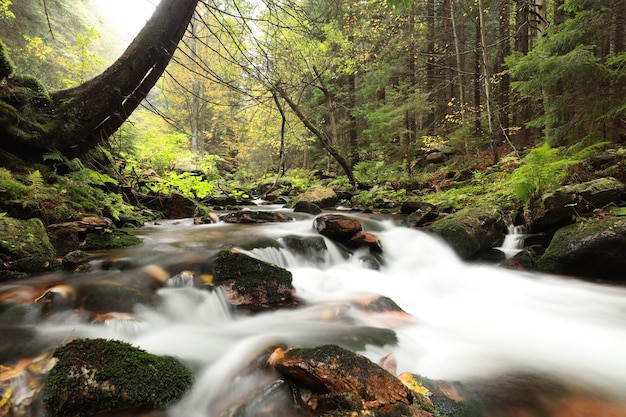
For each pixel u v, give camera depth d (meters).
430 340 3.84
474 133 17.67
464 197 9.40
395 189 13.51
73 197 6.29
